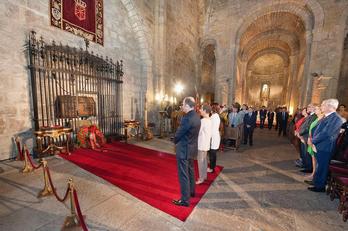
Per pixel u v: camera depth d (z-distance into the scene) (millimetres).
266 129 12336
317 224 2279
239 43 12836
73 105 5332
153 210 2443
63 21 5113
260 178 3736
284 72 18719
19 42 4195
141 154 5070
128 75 7699
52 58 4902
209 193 3025
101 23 6328
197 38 13391
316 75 9938
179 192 2967
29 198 2576
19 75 4227
